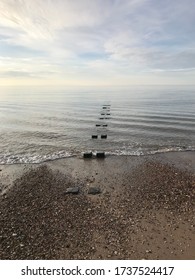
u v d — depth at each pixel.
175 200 17.92
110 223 14.57
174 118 58.75
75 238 12.98
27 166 26.30
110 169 25.66
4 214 15.55
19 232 13.47
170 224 14.50
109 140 38.84
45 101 114.38
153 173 24.31
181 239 12.94
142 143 37.00
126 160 28.95
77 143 37.06
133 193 19.28
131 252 11.88
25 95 170.38
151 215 15.62
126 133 43.56
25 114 68.75
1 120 57.91
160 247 12.26
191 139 39.03
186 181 22.00
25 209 16.30
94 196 18.64
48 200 17.77
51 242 12.61
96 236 13.19
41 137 40.69
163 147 34.78
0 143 36.34
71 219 14.98
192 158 29.72
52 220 14.84
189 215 15.62
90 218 15.14
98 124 51.78
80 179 22.55
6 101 114.06
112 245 12.41
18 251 11.86
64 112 73.00
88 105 93.50
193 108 78.88
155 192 19.47
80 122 55.28
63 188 20.22
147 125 50.28
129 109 78.69
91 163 27.70
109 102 106.44
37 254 11.66
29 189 19.89
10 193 19.05
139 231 13.71
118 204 17.25
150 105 90.25
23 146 34.91
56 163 27.55
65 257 11.49
